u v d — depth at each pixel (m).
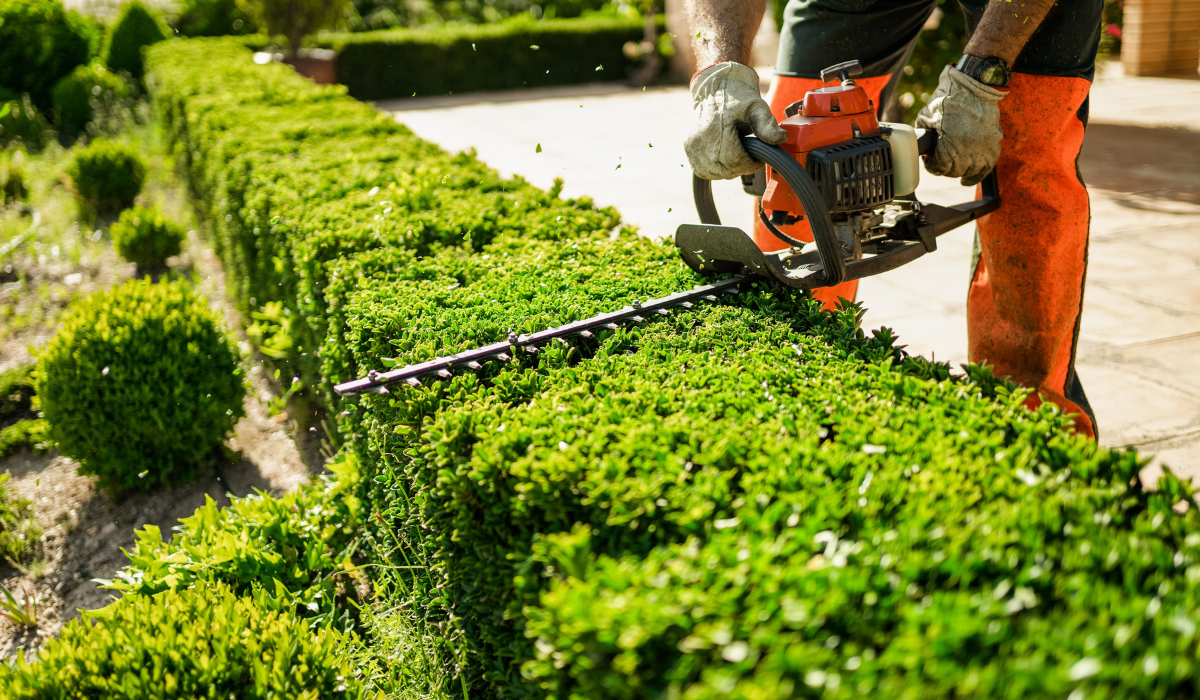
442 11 17.27
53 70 10.74
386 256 2.66
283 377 4.11
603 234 2.83
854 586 0.97
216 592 1.98
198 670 1.62
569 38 14.62
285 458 3.75
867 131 1.96
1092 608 0.92
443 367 1.78
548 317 2.01
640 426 1.42
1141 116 9.55
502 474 1.38
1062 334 2.38
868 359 1.68
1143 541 1.02
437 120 11.54
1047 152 2.22
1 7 10.40
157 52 9.25
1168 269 4.73
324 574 2.61
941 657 0.87
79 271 5.91
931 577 0.99
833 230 1.81
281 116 5.21
